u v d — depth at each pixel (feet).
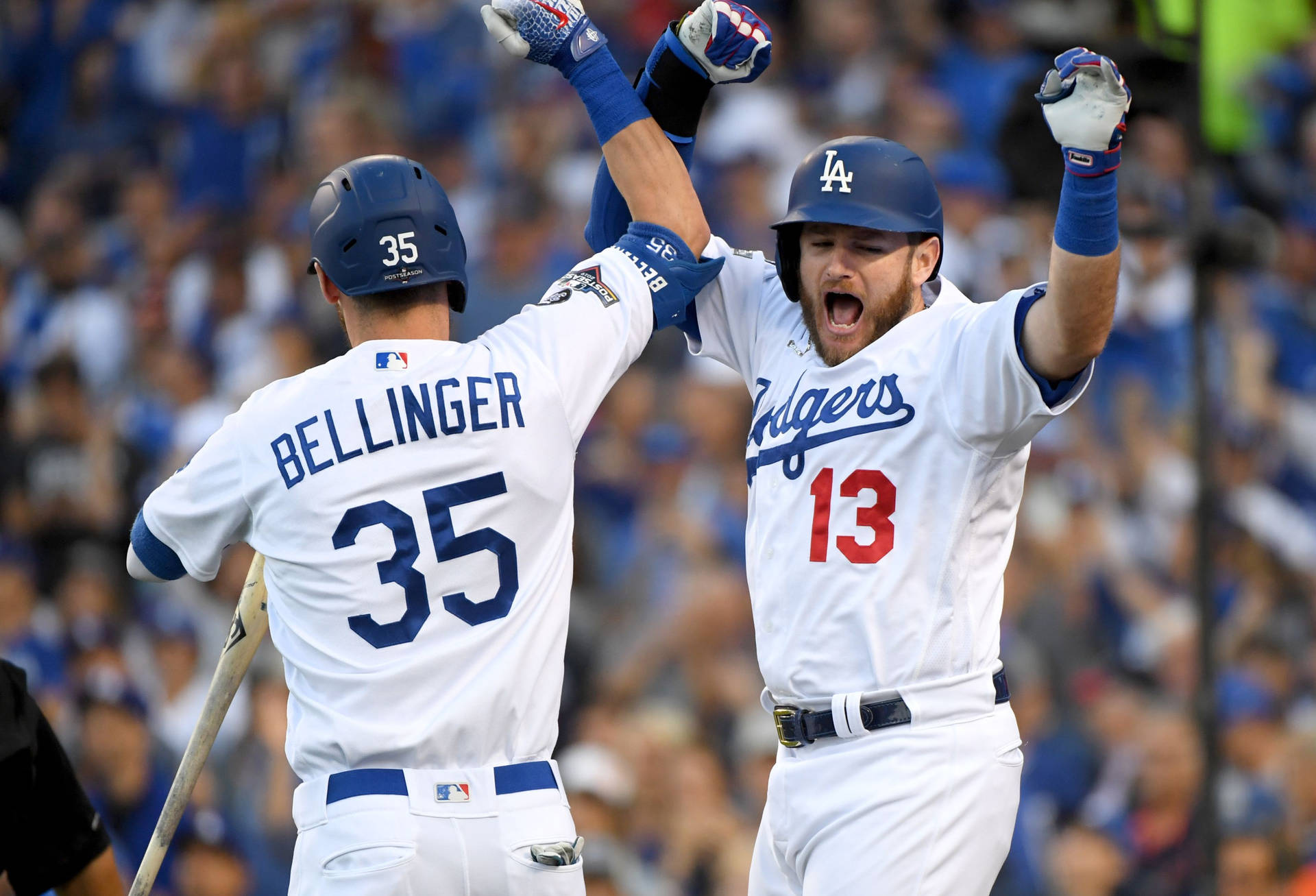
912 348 45.37
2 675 46.01
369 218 44.14
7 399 141.90
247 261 145.07
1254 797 92.22
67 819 47.62
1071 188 40.06
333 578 42.78
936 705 44.27
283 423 43.80
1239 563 104.68
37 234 160.76
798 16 143.95
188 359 137.59
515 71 150.10
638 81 50.83
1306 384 113.80
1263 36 120.16
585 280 46.85
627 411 118.93
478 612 42.86
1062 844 93.66
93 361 144.36
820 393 46.42
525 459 43.62
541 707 43.34
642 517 114.01
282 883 94.94
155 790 99.71
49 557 123.13
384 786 41.88
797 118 135.95
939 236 46.16
